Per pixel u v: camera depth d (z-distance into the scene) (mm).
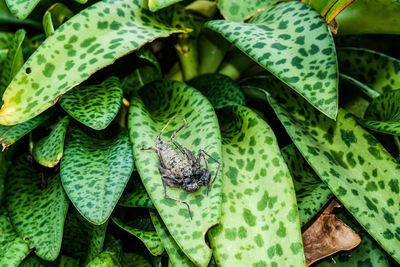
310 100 438
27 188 509
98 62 460
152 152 470
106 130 520
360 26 517
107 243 498
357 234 480
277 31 474
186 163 458
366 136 491
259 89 518
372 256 477
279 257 444
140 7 498
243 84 560
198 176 458
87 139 503
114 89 490
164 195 451
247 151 481
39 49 461
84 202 448
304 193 489
